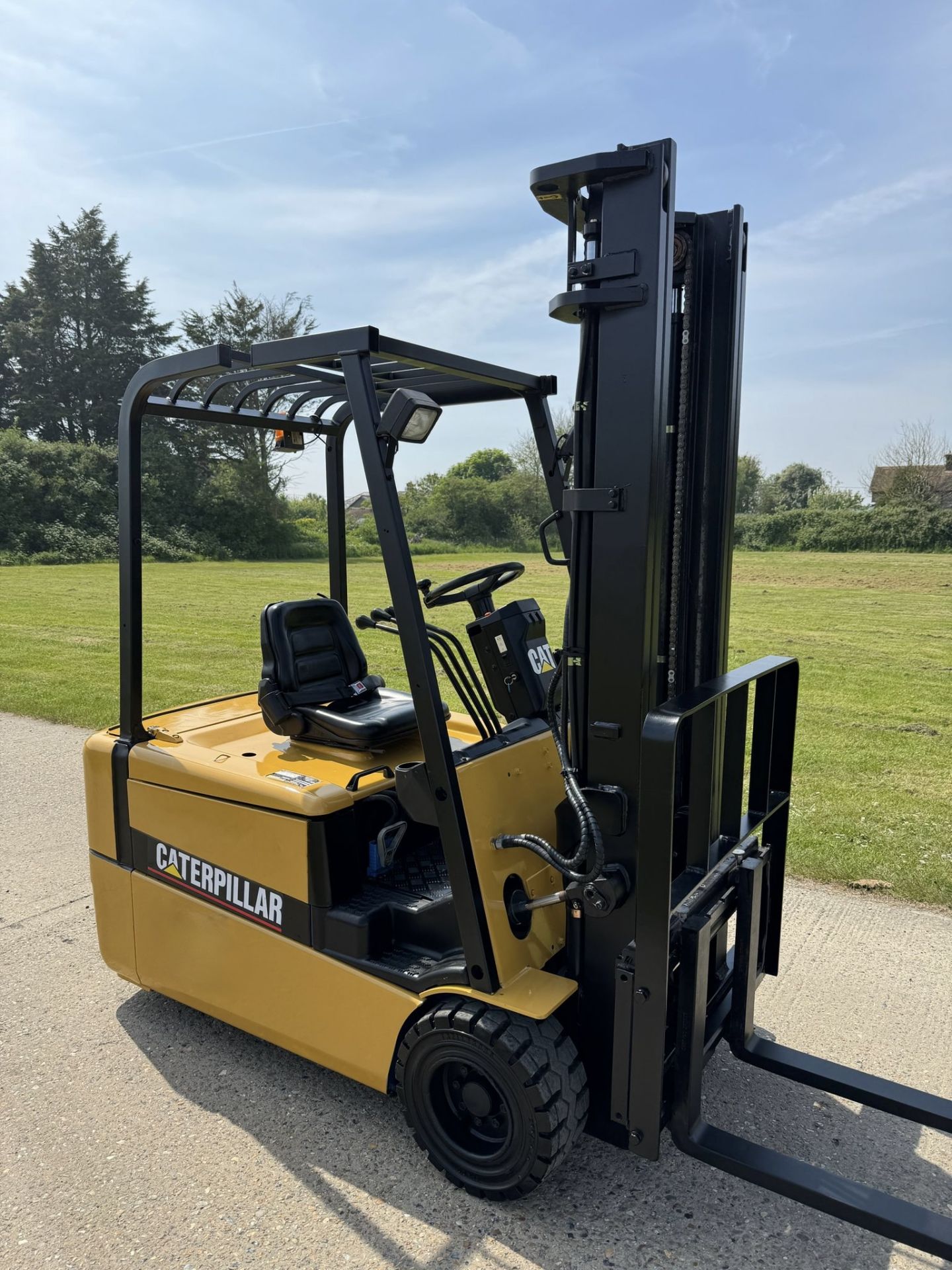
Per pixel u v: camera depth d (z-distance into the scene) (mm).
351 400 2066
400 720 2930
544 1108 2061
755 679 2270
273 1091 2705
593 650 2074
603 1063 2229
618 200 1909
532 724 2518
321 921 2441
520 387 2676
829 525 31000
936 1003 3186
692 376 2289
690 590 2406
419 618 2061
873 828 4875
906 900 4012
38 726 7254
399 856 2812
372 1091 2713
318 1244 2117
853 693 8555
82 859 4531
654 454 1951
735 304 2232
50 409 40188
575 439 2051
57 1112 2611
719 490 2336
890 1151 2461
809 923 3795
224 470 32938
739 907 2477
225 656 10625
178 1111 2613
